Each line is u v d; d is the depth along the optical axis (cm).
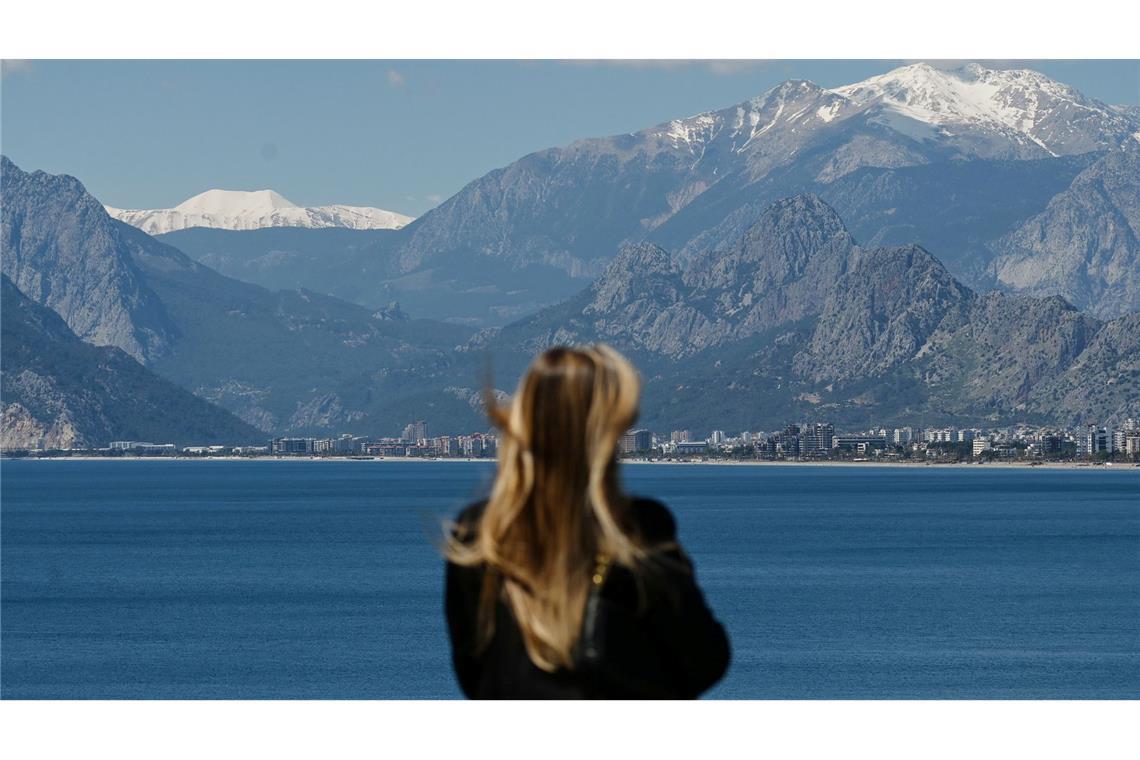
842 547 19775
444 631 10644
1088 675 8569
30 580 15325
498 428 827
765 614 11831
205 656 9488
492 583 821
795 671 8712
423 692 7912
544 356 824
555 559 796
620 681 795
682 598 800
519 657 812
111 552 19138
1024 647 9812
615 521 797
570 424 803
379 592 13662
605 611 797
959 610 12175
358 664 9031
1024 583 14712
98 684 8400
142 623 11412
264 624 11200
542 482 804
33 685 8388
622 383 810
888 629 10806
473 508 842
